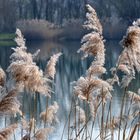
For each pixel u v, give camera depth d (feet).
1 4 270.05
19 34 22.99
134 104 27.53
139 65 23.35
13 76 20.92
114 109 48.98
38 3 280.10
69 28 257.96
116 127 26.99
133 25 22.99
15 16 269.85
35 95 24.23
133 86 53.11
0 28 268.82
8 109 18.30
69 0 297.53
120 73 72.64
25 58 21.86
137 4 267.59
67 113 52.01
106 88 23.71
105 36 248.52
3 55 164.86
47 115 26.58
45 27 252.42
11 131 17.26
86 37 24.02
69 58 156.46
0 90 19.53
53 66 24.89
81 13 267.80
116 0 269.64
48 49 202.18
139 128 28.32
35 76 20.93
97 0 271.28
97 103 25.31
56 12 273.13
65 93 68.85
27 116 30.35
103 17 262.26
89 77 23.59
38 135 18.89
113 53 143.33
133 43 22.62
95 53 23.98
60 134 42.98
